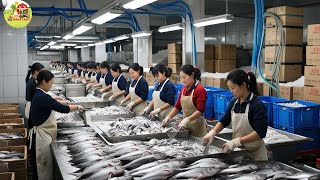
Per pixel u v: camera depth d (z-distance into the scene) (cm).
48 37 1466
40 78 404
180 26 862
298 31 672
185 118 403
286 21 650
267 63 678
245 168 257
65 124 446
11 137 452
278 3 1023
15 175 351
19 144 443
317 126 524
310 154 503
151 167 258
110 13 540
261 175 240
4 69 726
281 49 648
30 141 407
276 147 399
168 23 1541
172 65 1027
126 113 518
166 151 301
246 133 299
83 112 468
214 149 326
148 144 334
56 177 393
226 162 287
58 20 1365
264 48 683
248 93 295
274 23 658
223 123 322
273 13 660
